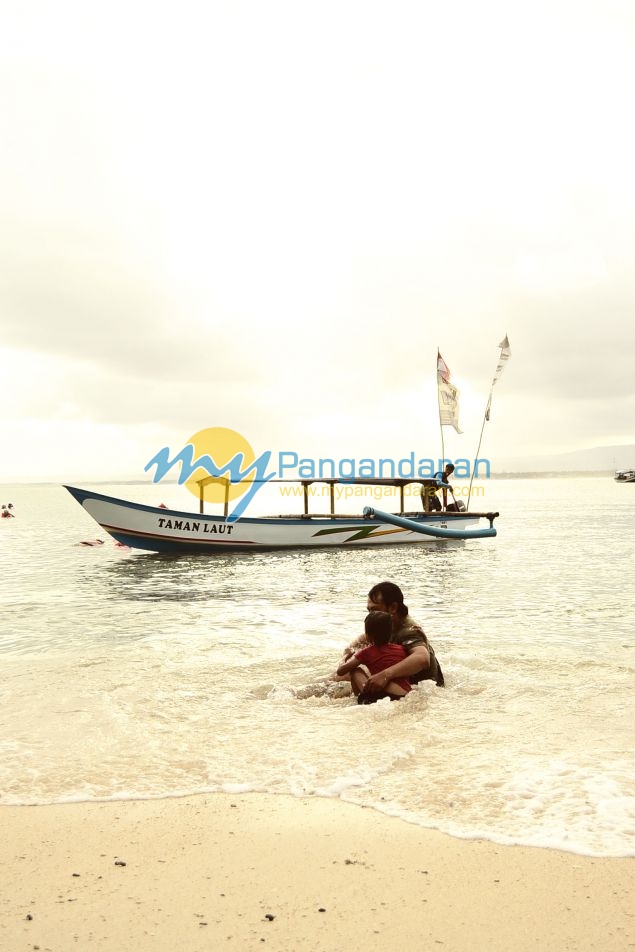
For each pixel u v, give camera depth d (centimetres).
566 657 664
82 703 516
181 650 715
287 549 1988
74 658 682
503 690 546
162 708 504
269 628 844
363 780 360
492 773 366
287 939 222
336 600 1078
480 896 248
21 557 1900
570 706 499
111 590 1238
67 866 273
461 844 288
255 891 253
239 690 556
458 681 576
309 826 307
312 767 381
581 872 263
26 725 463
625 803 321
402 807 326
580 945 218
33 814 324
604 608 976
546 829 298
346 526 2050
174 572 1517
